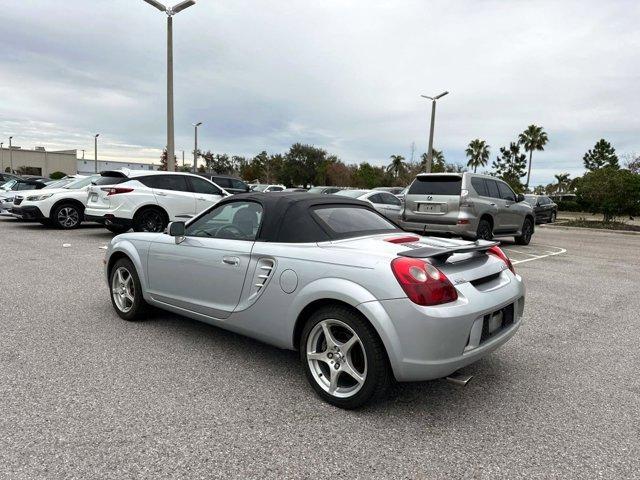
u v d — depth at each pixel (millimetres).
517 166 72125
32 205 13055
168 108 16609
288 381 3576
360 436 2832
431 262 3053
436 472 2492
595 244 14977
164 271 4422
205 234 4199
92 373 3613
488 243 3566
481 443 2789
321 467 2508
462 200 9891
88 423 2873
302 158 73000
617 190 23938
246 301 3672
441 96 24953
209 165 80375
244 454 2605
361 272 3029
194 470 2443
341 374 3309
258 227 3766
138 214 10703
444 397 3400
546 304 6324
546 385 3654
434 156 67750
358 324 3018
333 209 3857
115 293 5074
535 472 2510
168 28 16203
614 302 6527
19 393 3242
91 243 10664
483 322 3146
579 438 2869
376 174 63594
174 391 3352
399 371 2908
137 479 2354
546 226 24391
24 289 6211
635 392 3557
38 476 2348
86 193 13852
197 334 4578
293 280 3334
